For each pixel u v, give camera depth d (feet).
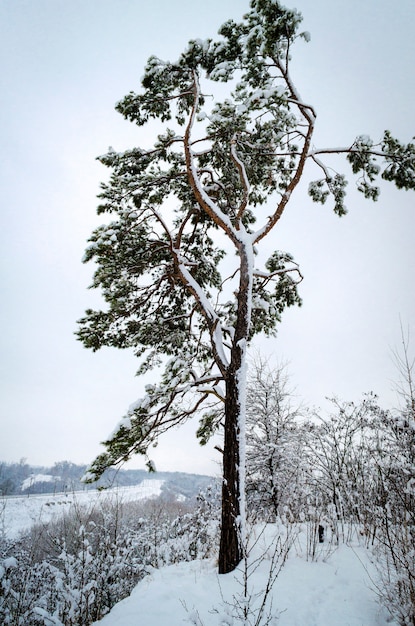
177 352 32.65
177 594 15.24
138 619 13.48
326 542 19.38
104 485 23.13
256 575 15.84
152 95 25.16
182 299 33.45
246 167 29.81
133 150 26.58
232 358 22.44
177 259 27.71
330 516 20.53
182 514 36.37
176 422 25.35
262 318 31.86
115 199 27.04
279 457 37.78
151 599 15.03
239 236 25.85
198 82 25.98
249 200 32.71
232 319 31.14
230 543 17.43
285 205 27.09
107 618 14.62
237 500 18.45
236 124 22.93
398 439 17.83
